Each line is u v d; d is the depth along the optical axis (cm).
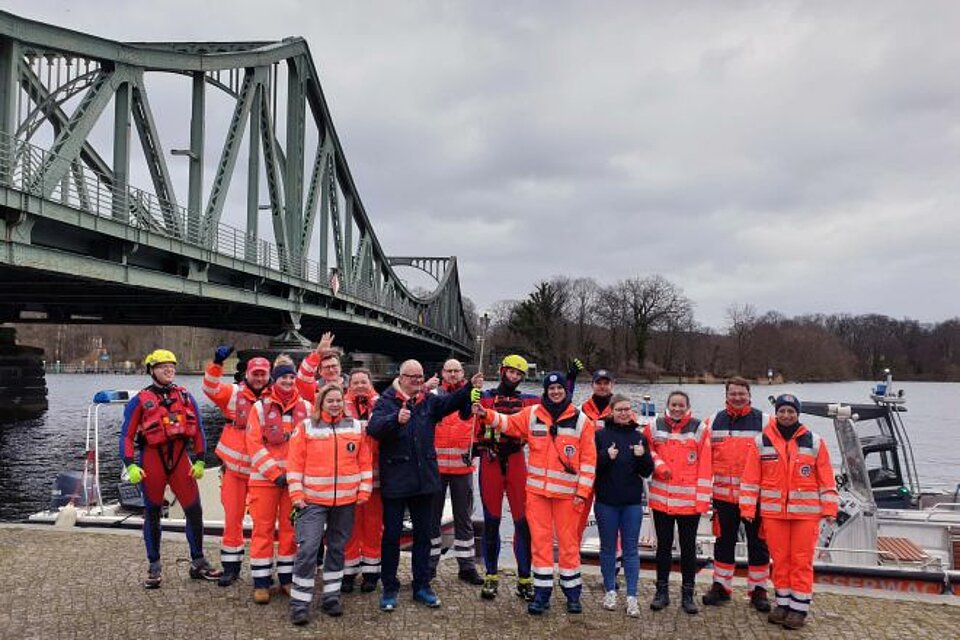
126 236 1875
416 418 668
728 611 673
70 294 2402
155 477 695
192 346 12350
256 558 664
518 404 723
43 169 1616
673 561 910
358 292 4319
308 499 637
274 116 3206
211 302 2709
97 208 1780
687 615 661
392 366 8456
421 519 676
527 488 669
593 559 948
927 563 905
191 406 717
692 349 10562
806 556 633
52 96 1962
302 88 3569
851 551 838
